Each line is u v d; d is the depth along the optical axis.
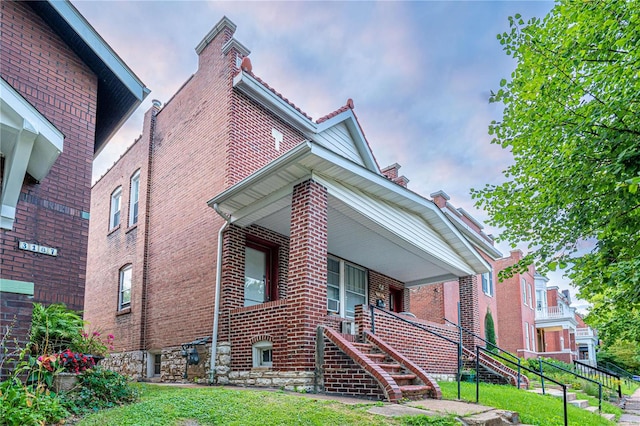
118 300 13.83
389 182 9.29
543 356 31.31
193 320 10.35
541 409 7.56
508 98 7.21
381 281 14.79
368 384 6.65
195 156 11.47
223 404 5.67
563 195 6.45
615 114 5.80
